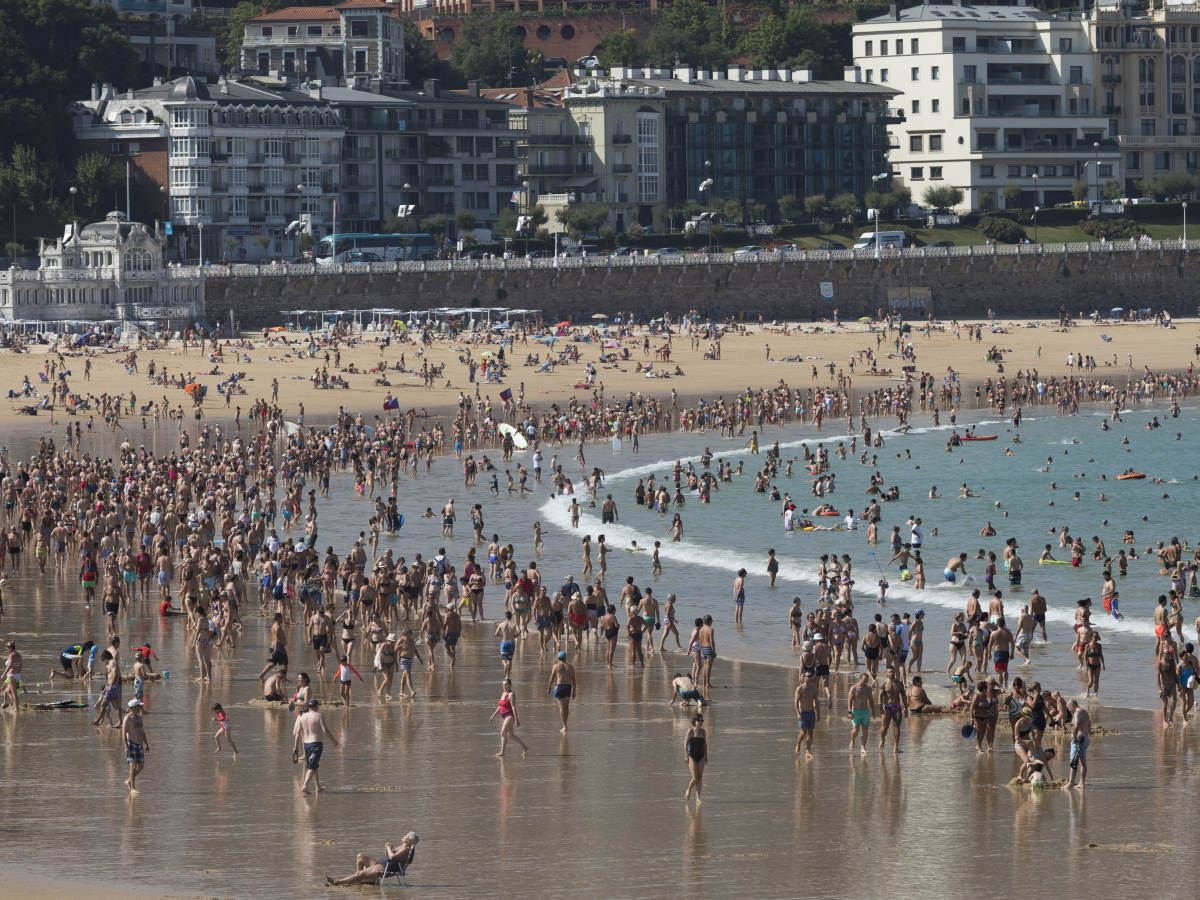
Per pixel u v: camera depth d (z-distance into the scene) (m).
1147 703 142.38
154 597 186.88
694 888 95.00
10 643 136.12
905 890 95.12
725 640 168.62
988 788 115.81
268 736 127.81
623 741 128.12
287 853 99.94
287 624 169.38
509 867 98.12
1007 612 183.12
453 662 154.12
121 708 134.88
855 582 199.38
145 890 92.75
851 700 124.69
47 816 106.75
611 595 192.38
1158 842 104.00
